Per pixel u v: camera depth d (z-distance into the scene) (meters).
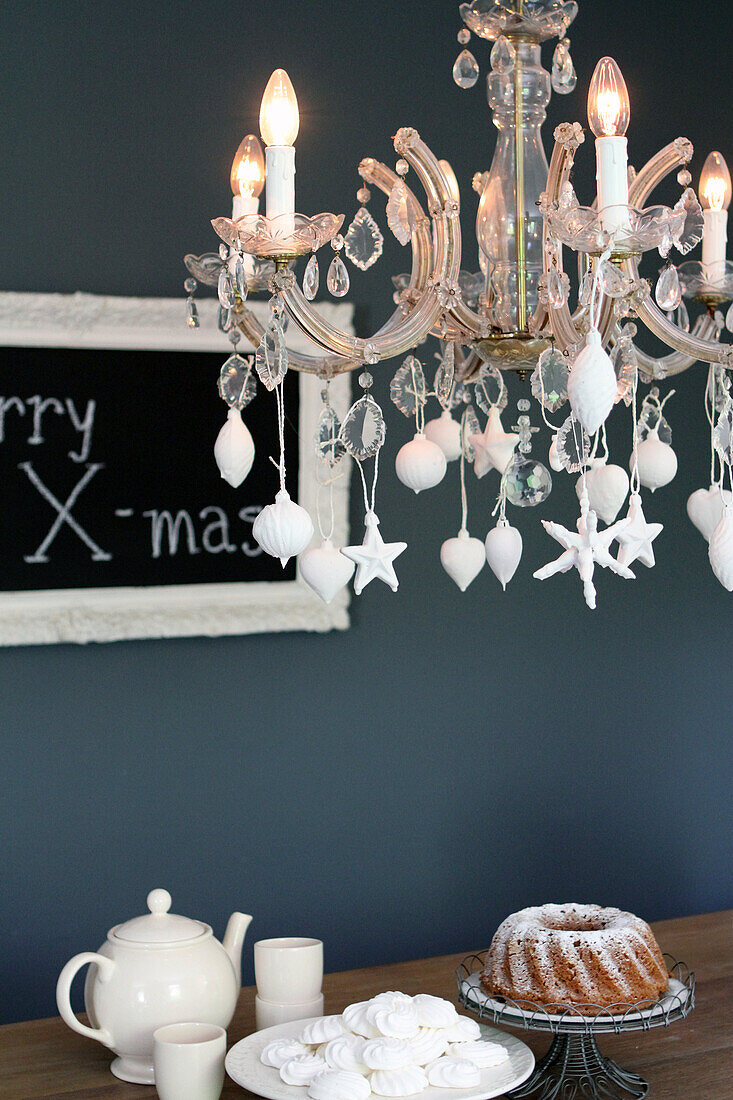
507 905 2.51
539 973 1.29
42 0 2.14
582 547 1.03
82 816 2.19
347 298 2.36
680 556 2.66
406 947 2.43
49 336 2.12
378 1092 1.16
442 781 2.45
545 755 2.54
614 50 2.58
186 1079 1.19
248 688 2.30
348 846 2.38
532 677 2.53
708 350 1.12
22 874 2.15
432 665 2.44
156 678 2.23
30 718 2.15
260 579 2.28
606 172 1.01
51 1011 2.17
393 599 2.41
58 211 2.16
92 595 2.16
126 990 1.30
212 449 2.25
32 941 2.16
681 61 2.65
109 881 2.21
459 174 2.46
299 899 2.34
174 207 2.24
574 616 2.56
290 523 1.03
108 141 2.19
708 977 1.63
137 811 2.22
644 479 1.36
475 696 2.48
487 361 1.27
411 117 2.42
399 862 2.42
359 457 1.12
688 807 2.68
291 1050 1.25
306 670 2.34
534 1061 1.25
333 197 2.36
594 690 2.58
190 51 2.25
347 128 2.37
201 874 2.27
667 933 1.83
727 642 2.71
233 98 2.28
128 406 2.19
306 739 2.34
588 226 0.97
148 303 2.19
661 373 1.39
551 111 2.53
